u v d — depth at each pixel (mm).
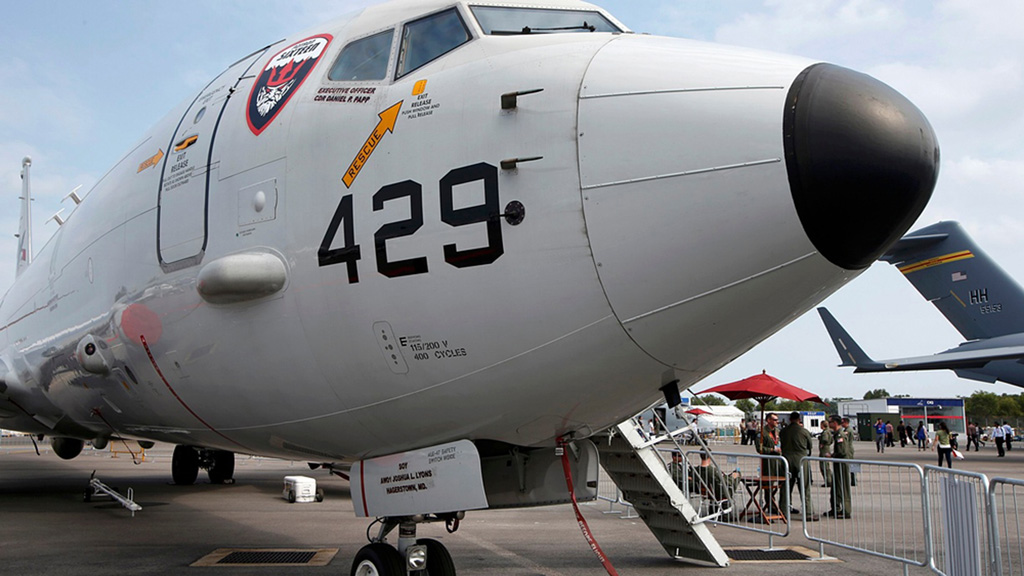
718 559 7602
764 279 3855
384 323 4520
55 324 8516
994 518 5590
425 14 5098
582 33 4770
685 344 4125
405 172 4516
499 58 4590
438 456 4895
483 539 9445
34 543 8984
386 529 5340
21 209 18812
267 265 4941
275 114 5375
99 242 7129
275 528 10250
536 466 5461
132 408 7191
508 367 4312
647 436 7711
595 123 4078
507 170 4191
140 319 6141
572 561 7934
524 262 4121
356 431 5070
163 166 6258
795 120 3740
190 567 7504
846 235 3699
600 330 4094
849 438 12758
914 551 7449
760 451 14070
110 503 13070
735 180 3775
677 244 3863
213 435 6484
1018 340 29000
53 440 15148
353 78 5133
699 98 3961
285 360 5020
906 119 3783
